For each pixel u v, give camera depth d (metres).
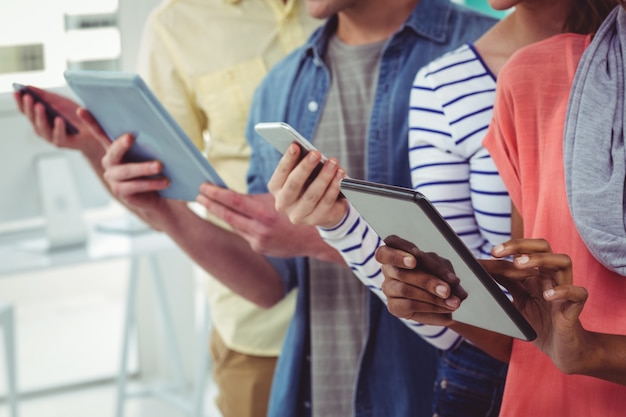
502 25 1.58
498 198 1.52
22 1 3.60
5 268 2.98
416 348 1.75
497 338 1.45
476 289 1.18
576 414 1.31
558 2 1.50
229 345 2.46
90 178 3.33
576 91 1.28
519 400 1.36
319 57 1.87
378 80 1.81
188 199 1.82
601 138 1.23
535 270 1.22
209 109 2.47
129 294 3.49
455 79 1.56
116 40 3.75
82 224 3.19
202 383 3.52
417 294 1.27
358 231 1.52
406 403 1.74
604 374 1.20
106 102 1.66
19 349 4.64
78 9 3.69
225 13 2.49
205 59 2.48
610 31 1.29
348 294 1.80
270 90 1.93
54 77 3.70
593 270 1.27
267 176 1.94
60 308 5.22
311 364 1.83
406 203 1.08
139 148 1.75
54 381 4.27
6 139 3.15
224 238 1.92
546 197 1.32
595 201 1.21
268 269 1.94
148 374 4.21
